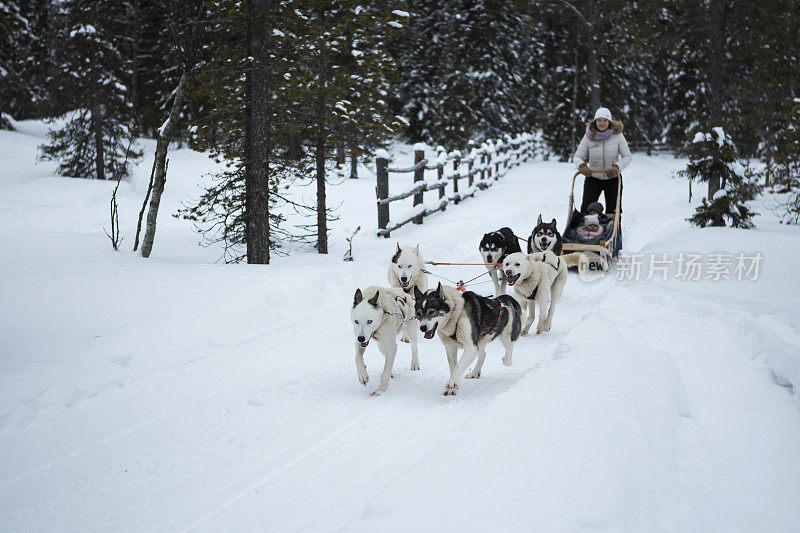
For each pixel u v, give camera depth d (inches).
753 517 115.8
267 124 404.8
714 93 693.9
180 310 284.7
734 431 153.7
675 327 253.4
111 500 140.5
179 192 794.8
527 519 100.6
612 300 332.2
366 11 478.0
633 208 698.8
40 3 1094.4
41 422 183.5
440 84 1168.8
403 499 109.1
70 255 409.7
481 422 146.4
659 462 130.1
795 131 549.3
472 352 212.7
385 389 215.6
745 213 528.1
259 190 406.3
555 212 674.2
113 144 904.9
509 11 1175.6
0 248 423.2
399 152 1248.2
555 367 190.7
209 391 212.8
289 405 200.2
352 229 595.5
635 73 1312.7
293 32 426.3
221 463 158.2
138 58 1011.9
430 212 639.8
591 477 114.7
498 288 354.0
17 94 1073.5
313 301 341.7
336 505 133.2
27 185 799.1
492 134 1226.6
